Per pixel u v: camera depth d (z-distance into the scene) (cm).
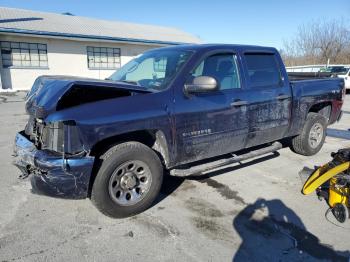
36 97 331
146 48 2325
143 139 367
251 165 516
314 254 287
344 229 328
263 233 319
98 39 2012
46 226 326
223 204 380
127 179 334
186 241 303
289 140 608
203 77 349
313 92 530
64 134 297
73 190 307
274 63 474
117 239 305
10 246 291
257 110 436
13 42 1772
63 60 1972
